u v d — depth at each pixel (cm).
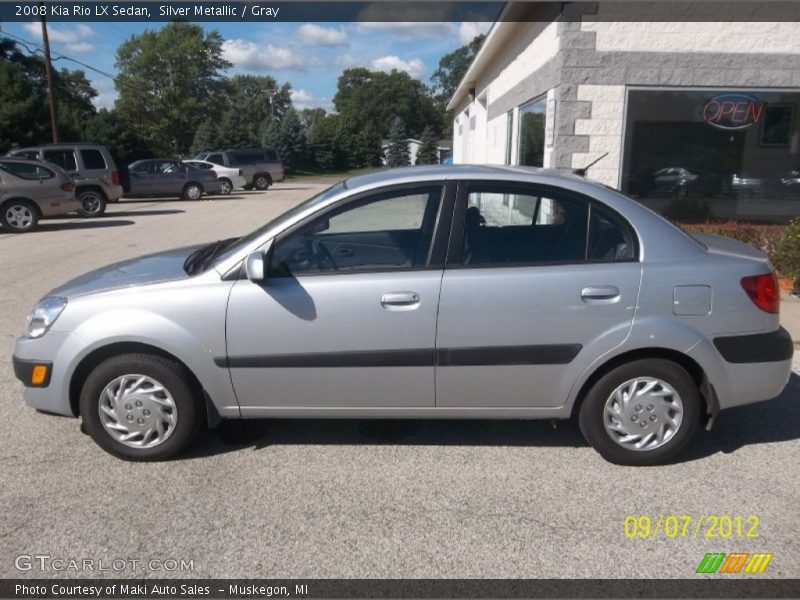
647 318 369
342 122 6969
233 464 395
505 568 299
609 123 952
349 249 389
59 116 3669
